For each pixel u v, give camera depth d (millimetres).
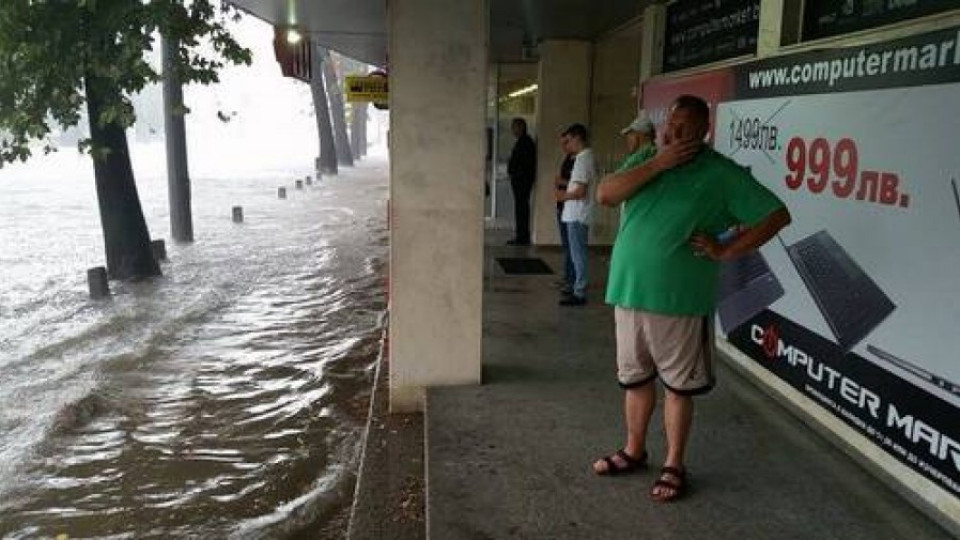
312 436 5738
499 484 3779
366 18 10898
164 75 13812
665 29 7461
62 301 9703
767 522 3443
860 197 3900
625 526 3410
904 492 3609
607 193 3375
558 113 11289
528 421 4543
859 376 3932
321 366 7297
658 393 4949
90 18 9195
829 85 4191
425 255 4938
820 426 4328
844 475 3873
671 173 3344
